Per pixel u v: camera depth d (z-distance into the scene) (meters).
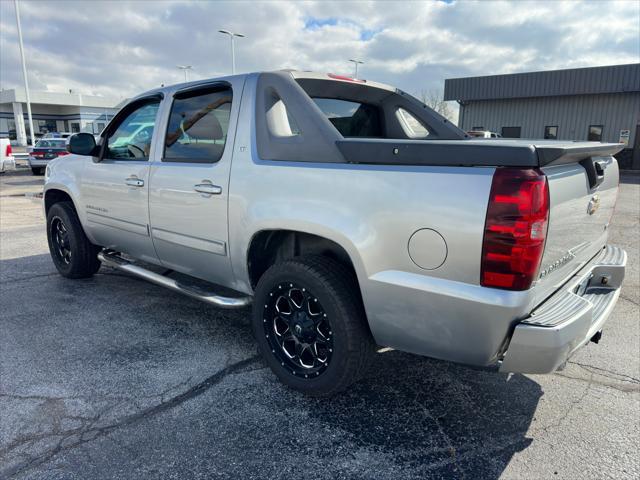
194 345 3.47
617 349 3.46
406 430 2.50
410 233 2.18
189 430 2.47
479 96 27.39
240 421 2.55
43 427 2.48
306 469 2.20
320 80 3.32
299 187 2.59
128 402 2.72
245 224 2.87
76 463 2.21
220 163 3.04
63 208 4.68
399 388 2.92
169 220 3.46
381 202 2.26
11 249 6.43
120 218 3.96
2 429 2.46
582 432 2.50
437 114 4.06
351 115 3.86
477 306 2.03
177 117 3.46
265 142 2.82
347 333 2.49
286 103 2.76
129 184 3.75
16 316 3.98
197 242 3.27
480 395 2.85
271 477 2.14
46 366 3.13
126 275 5.14
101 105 54.75
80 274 4.83
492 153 1.99
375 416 2.62
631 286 4.93
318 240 2.81
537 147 1.93
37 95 49.31
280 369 2.83
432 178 2.12
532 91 25.67
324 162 2.52
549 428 2.53
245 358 3.28
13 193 14.00
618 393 2.88
